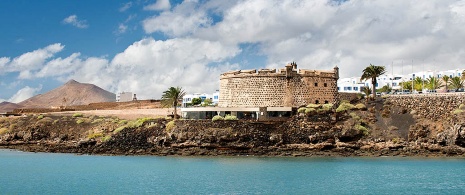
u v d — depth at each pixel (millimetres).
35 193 72438
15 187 76875
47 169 95250
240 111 122875
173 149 116375
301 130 115312
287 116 120125
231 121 115438
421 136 111812
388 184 77875
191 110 126812
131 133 121875
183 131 116500
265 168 94500
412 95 123062
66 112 164625
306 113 117250
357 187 75688
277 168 94500
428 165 96688
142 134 120875
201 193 71688
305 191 72938
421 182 79250
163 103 135625
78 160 108812
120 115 150500
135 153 117000
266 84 126625
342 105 123625
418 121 116562
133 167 97188
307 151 112312
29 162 105938
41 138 136750
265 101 126312
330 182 79750
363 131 114500
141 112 156000
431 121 115875
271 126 115875
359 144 112438
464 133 105812
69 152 122938
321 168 94062
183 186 76750
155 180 82188
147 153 116438
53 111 186125
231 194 70875
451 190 73062
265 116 119750
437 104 118000
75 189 75188
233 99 129500
